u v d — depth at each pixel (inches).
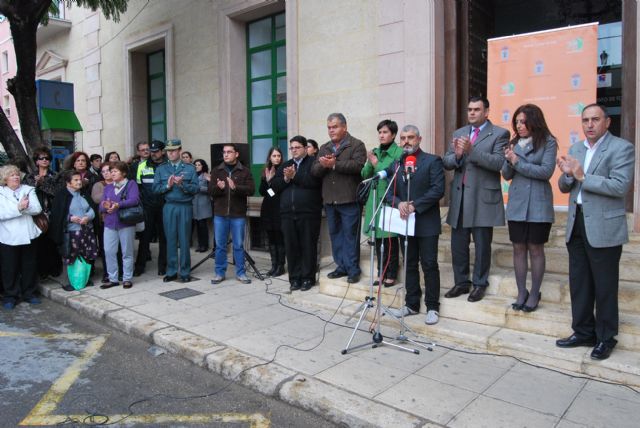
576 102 229.1
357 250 214.5
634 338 145.4
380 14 257.0
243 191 251.1
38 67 545.0
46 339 188.4
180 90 378.6
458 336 165.5
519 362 151.7
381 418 119.6
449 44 244.2
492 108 248.2
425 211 175.8
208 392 144.1
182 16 371.2
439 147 243.6
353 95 271.7
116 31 433.7
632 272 171.2
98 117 466.6
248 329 184.5
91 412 132.2
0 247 226.4
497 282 182.9
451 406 125.2
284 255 271.9
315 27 285.6
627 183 134.2
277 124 333.1
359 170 208.8
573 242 146.0
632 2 197.2
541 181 157.2
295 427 124.8
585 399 128.3
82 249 245.0
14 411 132.4
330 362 153.1
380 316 183.9
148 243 282.0
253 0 319.0
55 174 258.8
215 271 260.2
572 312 149.4
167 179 252.4
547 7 261.7
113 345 181.9
